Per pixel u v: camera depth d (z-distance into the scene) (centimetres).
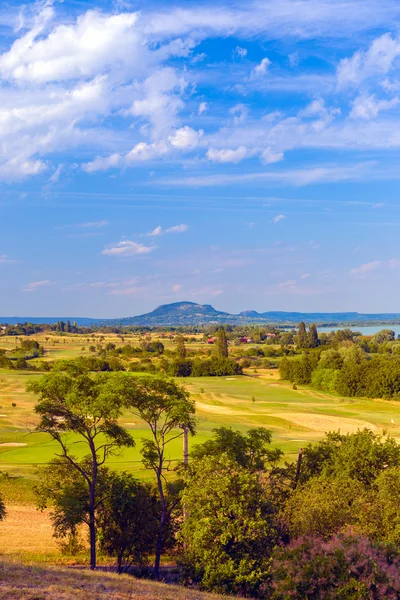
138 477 4491
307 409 10194
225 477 2677
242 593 2477
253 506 2662
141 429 6975
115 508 3200
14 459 5206
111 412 3020
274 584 2123
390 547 2116
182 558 2731
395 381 11988
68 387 3098
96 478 3250
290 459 5288
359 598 1908
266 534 2550
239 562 2505
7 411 8444
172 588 2278
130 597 1967
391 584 1942
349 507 2922
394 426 8444
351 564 2006
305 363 14762
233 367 16100
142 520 3200
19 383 11669
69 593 1875
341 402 11631
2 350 18388
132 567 3269
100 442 5903
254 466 3547
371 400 12062
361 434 3950
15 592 1788
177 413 3238
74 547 3359
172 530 3366
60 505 3142
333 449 4019
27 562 2620
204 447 3522
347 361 14425
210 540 2572
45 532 3616
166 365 15950
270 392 12825
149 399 3269
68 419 3153
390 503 2786
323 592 1969
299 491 3284
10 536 3491
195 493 2673
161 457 3334
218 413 9331
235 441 3531
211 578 2462
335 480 3325
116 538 3192
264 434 3653
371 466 3625
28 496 4222
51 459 5156
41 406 3109
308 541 2234
